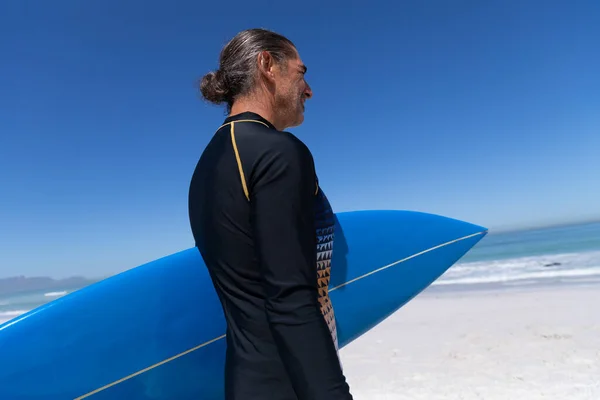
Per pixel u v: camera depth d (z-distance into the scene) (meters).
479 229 2.81
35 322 1.81
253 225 0.92
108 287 1.95
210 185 1.03
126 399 1.84
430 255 2.61
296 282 0.85
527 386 4.09
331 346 0.85
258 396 0.97
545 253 18.98
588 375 4.17
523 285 10.62
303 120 1.33
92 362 1.83
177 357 1.92
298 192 0.91
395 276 2.49
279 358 0.97
